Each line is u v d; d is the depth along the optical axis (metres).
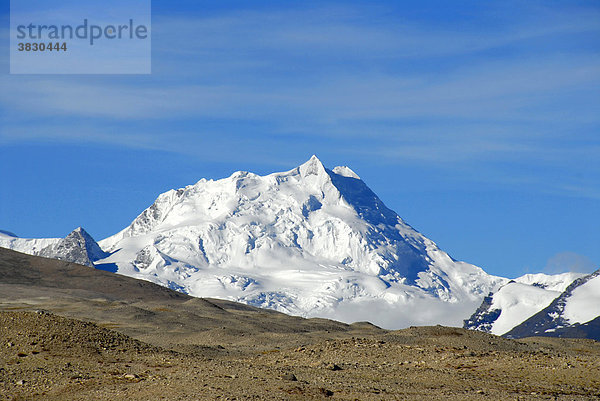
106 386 73.44
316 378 79.31
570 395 72.06
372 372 84.31
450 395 70.88
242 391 68.62
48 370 79.69
